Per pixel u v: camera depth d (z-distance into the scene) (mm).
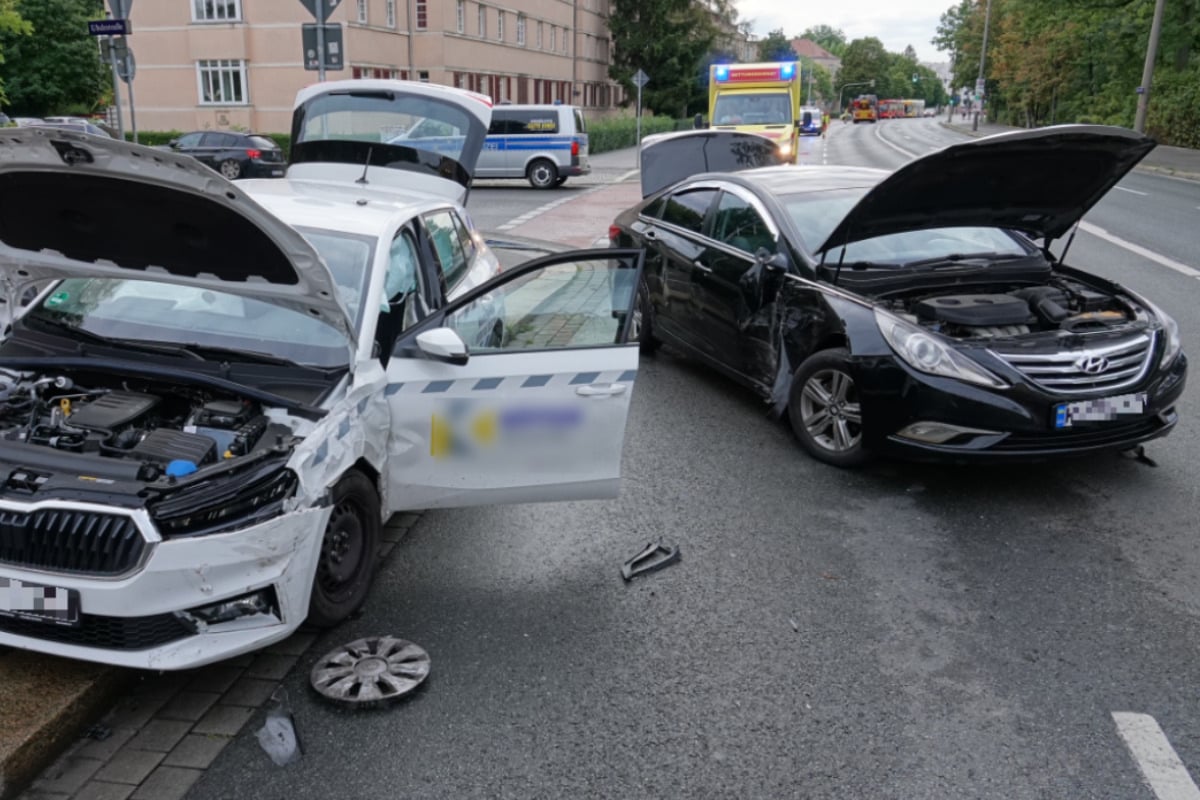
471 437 4250
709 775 3229
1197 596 4477
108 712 3482
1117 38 45250
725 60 70125
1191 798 3158
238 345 4137
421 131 6891
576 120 25797
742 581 4574
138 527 3150
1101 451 5324
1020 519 5301
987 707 3627
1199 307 10414
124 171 3227
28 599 3203
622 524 5176
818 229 6543
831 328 5809
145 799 3047
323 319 3846
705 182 7785
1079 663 3926
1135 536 5090
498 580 4539
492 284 4344
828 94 162500
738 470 5965
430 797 3096
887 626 4191
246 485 3309
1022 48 63750
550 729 3447
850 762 3309
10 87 45938
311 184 5863
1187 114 42594
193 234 3508
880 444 5516
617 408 4367
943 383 5227
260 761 3238
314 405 3766
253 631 3420
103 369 3904
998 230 6918
